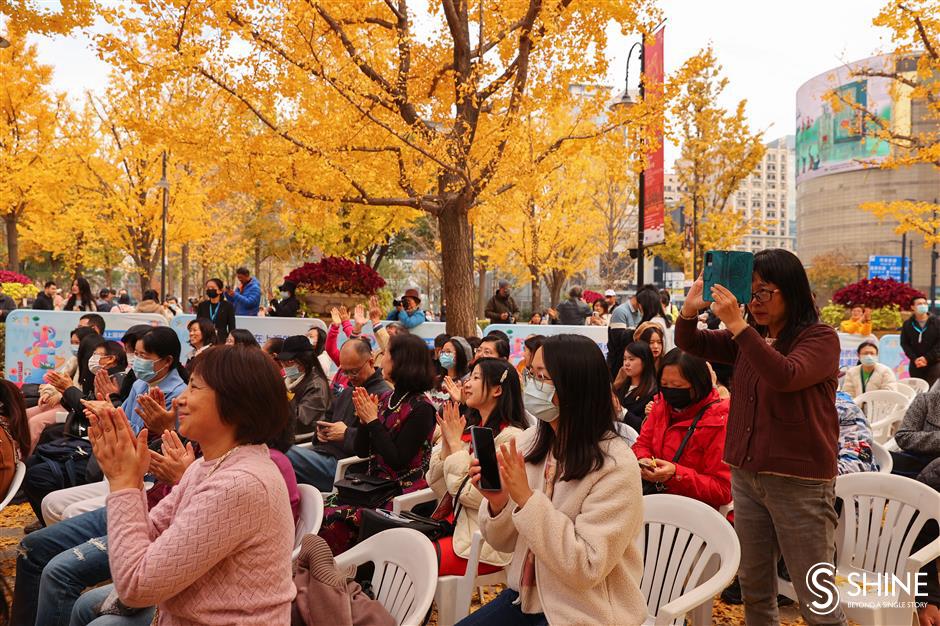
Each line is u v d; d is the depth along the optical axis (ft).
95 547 12.41
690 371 14.10
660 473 13.52
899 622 11.27
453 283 30.60
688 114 90.79
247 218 105.70
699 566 10.44
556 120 40.42
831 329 10.56
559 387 8.48
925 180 328.90
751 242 590.14
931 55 43.14
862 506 12.94
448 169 28.09
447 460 13.37
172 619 7.43
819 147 364.79
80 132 71.61
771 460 10.46
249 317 38.40
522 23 27.09
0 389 14.96
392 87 28.43
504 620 9.00
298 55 26.40
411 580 10.12
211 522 7.06
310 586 9.91
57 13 23.27
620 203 95.66
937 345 36.50
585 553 7.99
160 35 25.02
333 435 18.76
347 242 82.89
